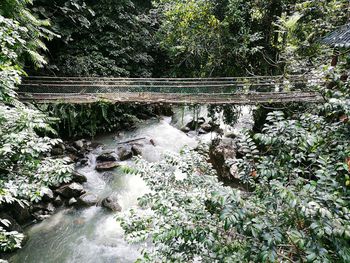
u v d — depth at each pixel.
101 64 6.96
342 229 1.02
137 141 6.07
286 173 1.45
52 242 3.46
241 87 5.24
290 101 4.20
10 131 2.04
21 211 3.64
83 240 3.51
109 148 5.82
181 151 2.07
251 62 6.17
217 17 5.86
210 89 5.29
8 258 3.18
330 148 1.71
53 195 4.17
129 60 7.91
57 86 5.20
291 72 4.93
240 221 1.12
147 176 1.86
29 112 2.15
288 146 1.45
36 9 5.60
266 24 6.00
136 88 5.54
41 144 2.00
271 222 1.17
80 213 4.00
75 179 4.54
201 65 6.43
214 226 1.30
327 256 1.00
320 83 3.21
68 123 5.29
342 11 3.82
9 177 1.95
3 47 2.23
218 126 6.07
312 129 1.84
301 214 1.09
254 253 1.15
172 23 6.37
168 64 8.72
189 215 1.33
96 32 7.25
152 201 1.70
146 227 1.69
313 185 1.28
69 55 6.44
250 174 1.65
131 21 7.63
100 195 4.38
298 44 4.67
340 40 3.23
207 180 1.77
